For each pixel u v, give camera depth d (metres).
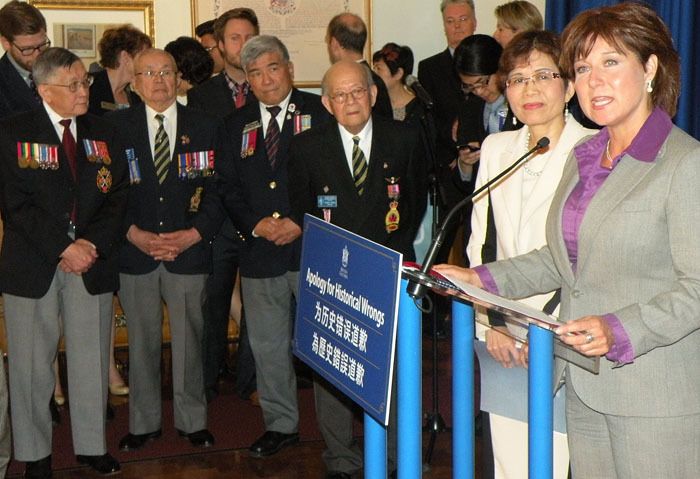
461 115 4.45
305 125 3.96
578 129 2.65
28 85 4.39
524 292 2.40
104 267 3.78
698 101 4.48
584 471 2.25
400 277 1.86
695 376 2.06
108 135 3.84
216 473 3.81
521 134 2.79
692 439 2.06
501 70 2.70
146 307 4.04
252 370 4.75
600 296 2.10
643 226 2.01
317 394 3.61
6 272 3.69
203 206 4.07
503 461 2.73
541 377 1.96
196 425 4.12
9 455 3.51
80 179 3.74
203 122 4.06
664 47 2.04
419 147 3.55
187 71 5.24
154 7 6.01
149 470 3.85
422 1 6.45
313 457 3.96
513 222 2.72
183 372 4.09
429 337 5.71
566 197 2.21
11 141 3.67
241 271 4.00
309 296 2.28
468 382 2.29
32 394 3.73
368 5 6.35
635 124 2.09
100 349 3.80
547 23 5.57
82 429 3.83
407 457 2.07
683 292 1.95
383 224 3.47
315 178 3.50
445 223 2.12
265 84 3.91
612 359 1.97
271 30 6.24
